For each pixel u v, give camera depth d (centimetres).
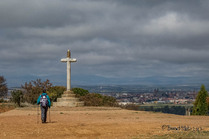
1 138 1259
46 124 1736
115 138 1273
